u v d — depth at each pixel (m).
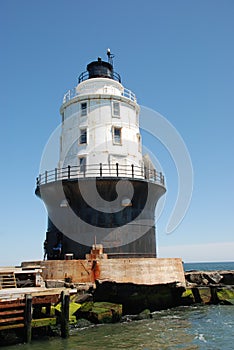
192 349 16.41
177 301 27.38
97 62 31.50
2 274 20.28
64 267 21.53
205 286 29.91
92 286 20.73
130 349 16.16
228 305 28.58
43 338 17.42
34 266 21.88
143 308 24.00
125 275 21.48
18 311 16.42
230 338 18.48
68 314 17.75
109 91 29.84
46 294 17.41
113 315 20.97
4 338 16.73
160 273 22.80
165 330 19.98
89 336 18.06
